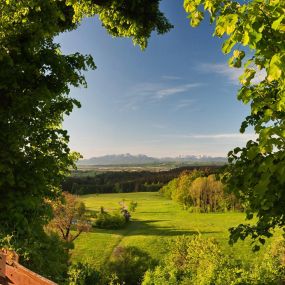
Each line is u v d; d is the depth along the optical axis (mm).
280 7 3926
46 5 11164
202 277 26844
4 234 10836
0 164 10281
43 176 11445
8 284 5973
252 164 5891
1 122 10836
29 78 11391
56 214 46781
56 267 13602
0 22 10484
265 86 5496
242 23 4305
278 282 15945
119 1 15281
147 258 47219
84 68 12766
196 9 4965
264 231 6680
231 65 4961
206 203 119750
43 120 11961
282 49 4137
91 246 66438
